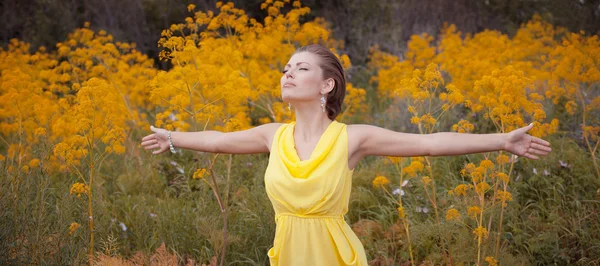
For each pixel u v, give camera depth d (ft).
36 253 10.55
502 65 21.66
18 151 13.30
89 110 12.12
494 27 38.81
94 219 12.42
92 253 11.69
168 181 18.10
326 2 39.11
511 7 38.27
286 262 8.41
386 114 23.50
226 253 12.92
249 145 9.10
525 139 8.09
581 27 34.40
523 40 28.63
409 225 14.11
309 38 20.84
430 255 12.60
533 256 13.19
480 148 8.14
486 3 39.22
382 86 24.68
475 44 26.17
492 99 11.82
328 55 8.67
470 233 12.67
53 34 34.78
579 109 18.45
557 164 15.44
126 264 11.69
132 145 19.47
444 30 34.06
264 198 14.28
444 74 25.63
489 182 15.10
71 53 21.98
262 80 18.19
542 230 13.67
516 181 14.89
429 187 15.01
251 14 36.60
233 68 18.81
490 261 11.18
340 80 8.75
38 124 15.99
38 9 35.12
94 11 36.19
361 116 23.80
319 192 8.08
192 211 14.25
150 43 36.60
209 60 17.26
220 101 16.66
